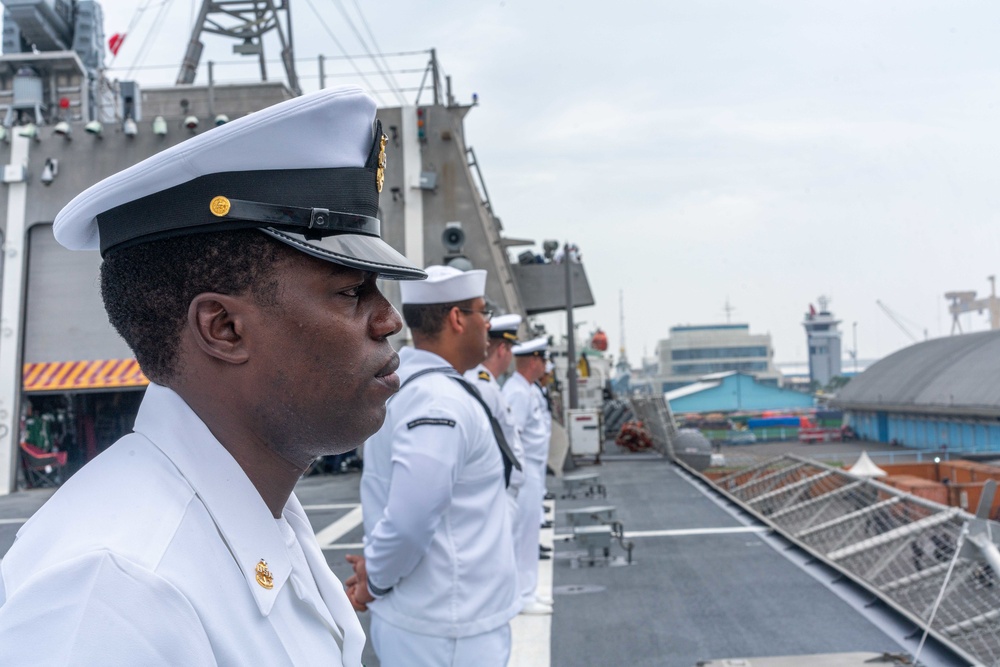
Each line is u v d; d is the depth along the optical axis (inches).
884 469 958.4
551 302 861.2
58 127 622.5
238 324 46.4
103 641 35.6
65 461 633.0
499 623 136.8
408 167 650.2
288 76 767.1
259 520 45.9
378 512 142.6
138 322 47.2
